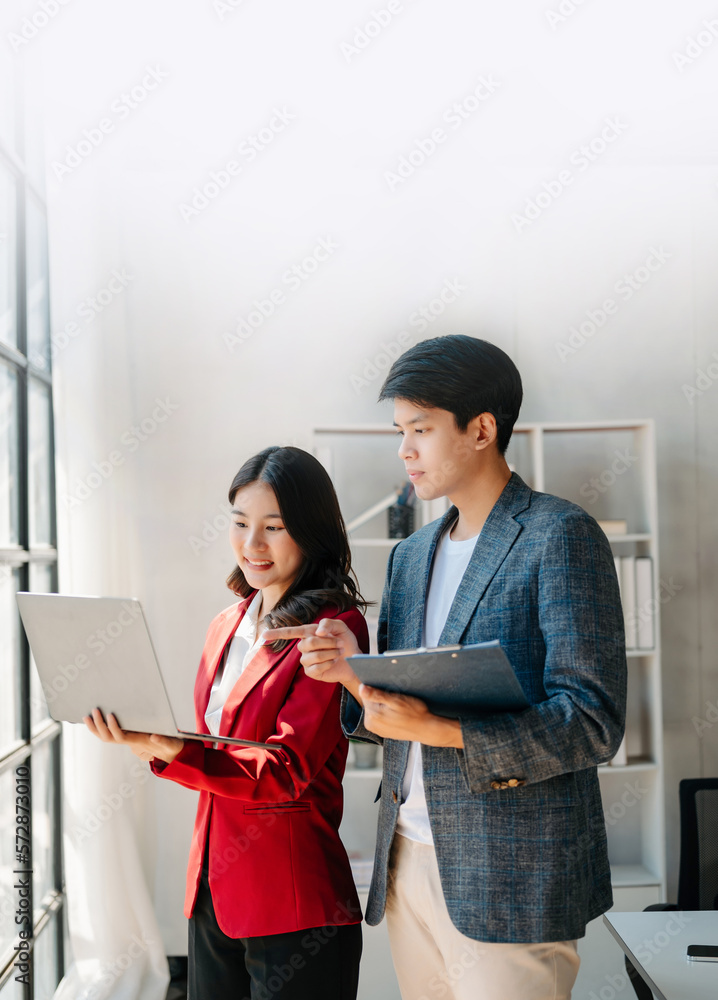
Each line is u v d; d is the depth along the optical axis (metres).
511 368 1.32
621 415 3.44
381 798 1.39
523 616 1.22
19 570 2.58
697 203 3.45
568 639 1.16
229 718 1.46
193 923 1.48
